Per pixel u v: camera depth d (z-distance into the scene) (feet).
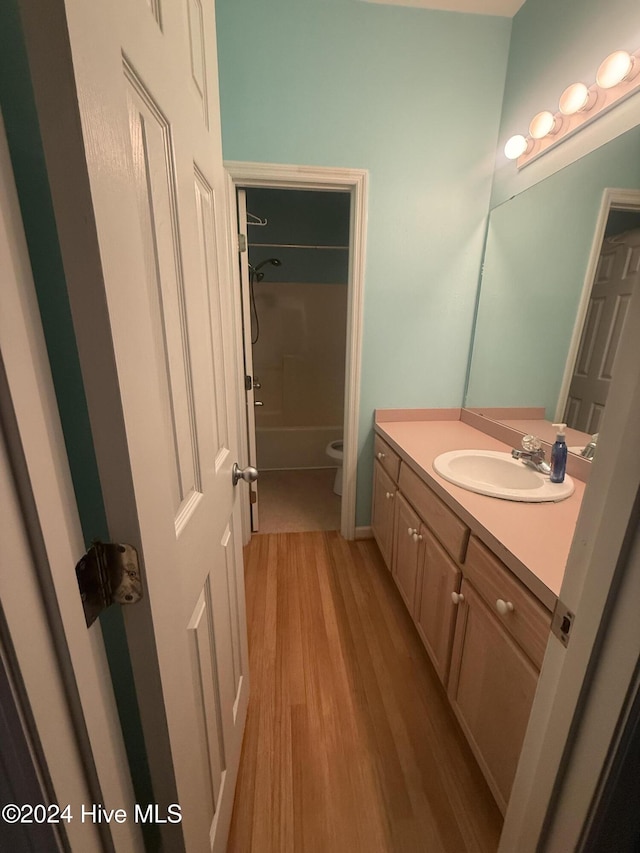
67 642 1.18
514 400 5.65
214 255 2.74
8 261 0.96
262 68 5.16
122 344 1.30
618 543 1.37
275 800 3.35
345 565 6.75
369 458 7.20
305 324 11.37
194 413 2.22
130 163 1.35
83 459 1.44
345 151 5.57
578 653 1.59
